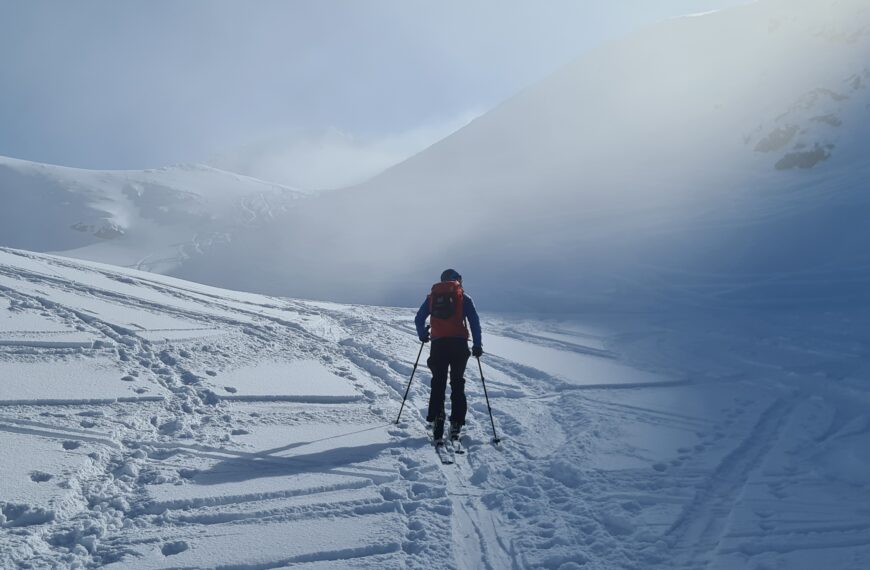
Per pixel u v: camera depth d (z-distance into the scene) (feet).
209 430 17.01
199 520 12.01
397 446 17.13
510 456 16.57
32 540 10.44
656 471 15.17
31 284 32.83
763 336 38.42
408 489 14.11
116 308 30.86
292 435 17.39
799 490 13.71
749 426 19.06
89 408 17.12
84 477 13.16
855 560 10.34
